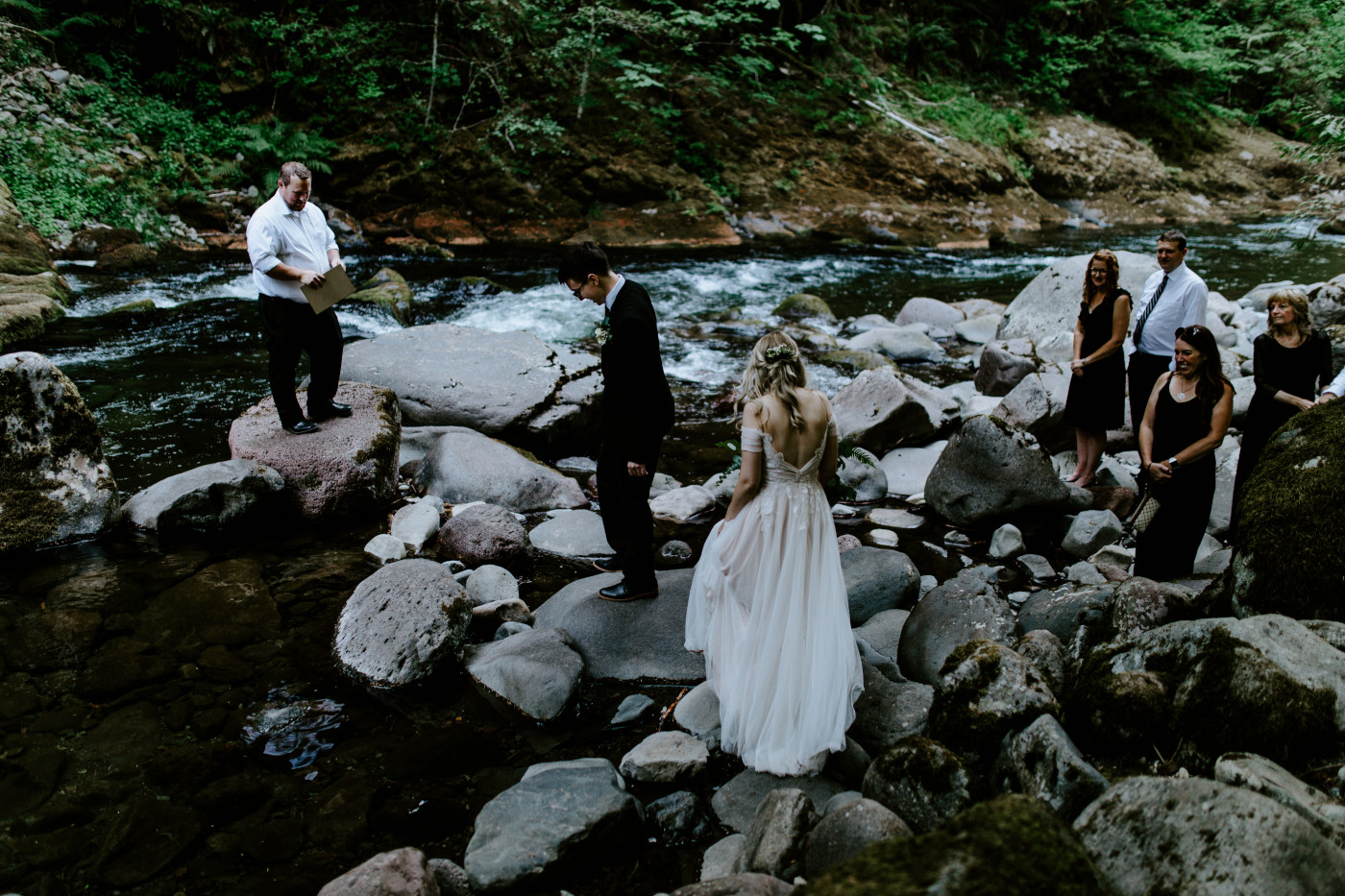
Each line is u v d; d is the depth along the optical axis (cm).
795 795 273
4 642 388
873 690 349
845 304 1195
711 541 353
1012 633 366
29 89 1328
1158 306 539
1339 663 266
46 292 945
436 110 1652
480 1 1684
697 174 1756
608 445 397
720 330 1030
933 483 568
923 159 1897
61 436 486
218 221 1386
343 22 1675
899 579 439
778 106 1883
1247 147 2453
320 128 1590
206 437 645
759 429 323
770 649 322
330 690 364
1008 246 1711
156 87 1520
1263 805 202
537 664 365
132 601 427
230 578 454
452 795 306
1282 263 1444
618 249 1538
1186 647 281
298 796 302
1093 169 2189
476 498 564
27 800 293
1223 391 408
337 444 543
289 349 532
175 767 312
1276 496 322
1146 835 211
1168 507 423
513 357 698
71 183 1229
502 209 1597
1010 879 145
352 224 1504
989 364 800
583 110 1705
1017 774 267
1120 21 2500
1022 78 2311
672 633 400
